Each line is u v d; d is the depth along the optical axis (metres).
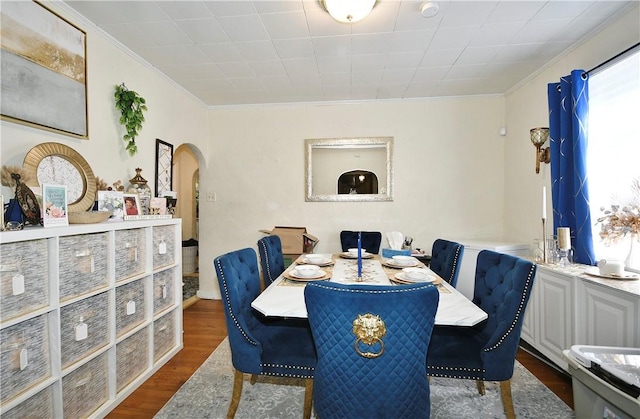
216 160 3.92
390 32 2.30
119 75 2.40
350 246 3.40
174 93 3.18
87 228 1.62
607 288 1.71
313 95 3.58
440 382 2.09
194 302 3.81
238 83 3.22
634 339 1.54
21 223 1.44
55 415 1.48
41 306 1.42
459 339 1.65
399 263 2.22
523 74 3.04
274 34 2.32
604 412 1.30
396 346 1.11
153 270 2.18
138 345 2.07
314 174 3.80
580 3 1.96
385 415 1.13
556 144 2.48
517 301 1.46
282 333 1.73
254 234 3.88
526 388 2.00
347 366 1.14
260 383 2.09
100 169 2.19
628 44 2.01
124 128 2.43
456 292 1.63
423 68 2.90
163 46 2.46
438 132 3.66
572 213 2.36
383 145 3.72
